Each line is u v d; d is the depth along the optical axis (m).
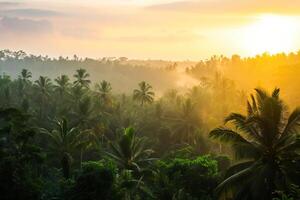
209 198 33.78
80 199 29.66
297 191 21.86
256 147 26.59
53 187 35.28
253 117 26.22
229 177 26.17
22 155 34.94
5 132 34.53
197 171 36.66
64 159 44.59
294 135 25.41
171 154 59.62
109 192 30.45
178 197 33.09
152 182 42.56
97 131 66.50
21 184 31.02
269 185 24.81
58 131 49.28
